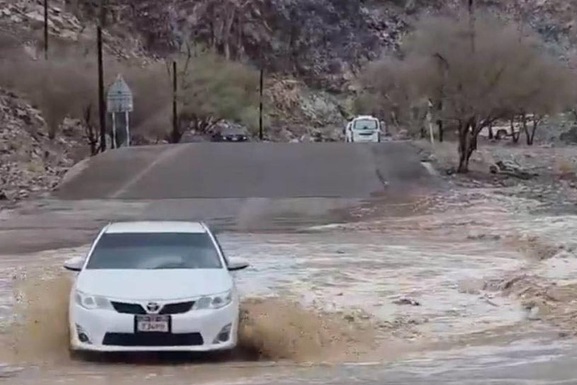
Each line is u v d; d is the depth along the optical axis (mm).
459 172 96375
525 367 23797
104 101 130500
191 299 24875
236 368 24250
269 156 105875
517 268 43500
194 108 189375
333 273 42375
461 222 61312
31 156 120750
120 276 25781
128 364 24812
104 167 95125
